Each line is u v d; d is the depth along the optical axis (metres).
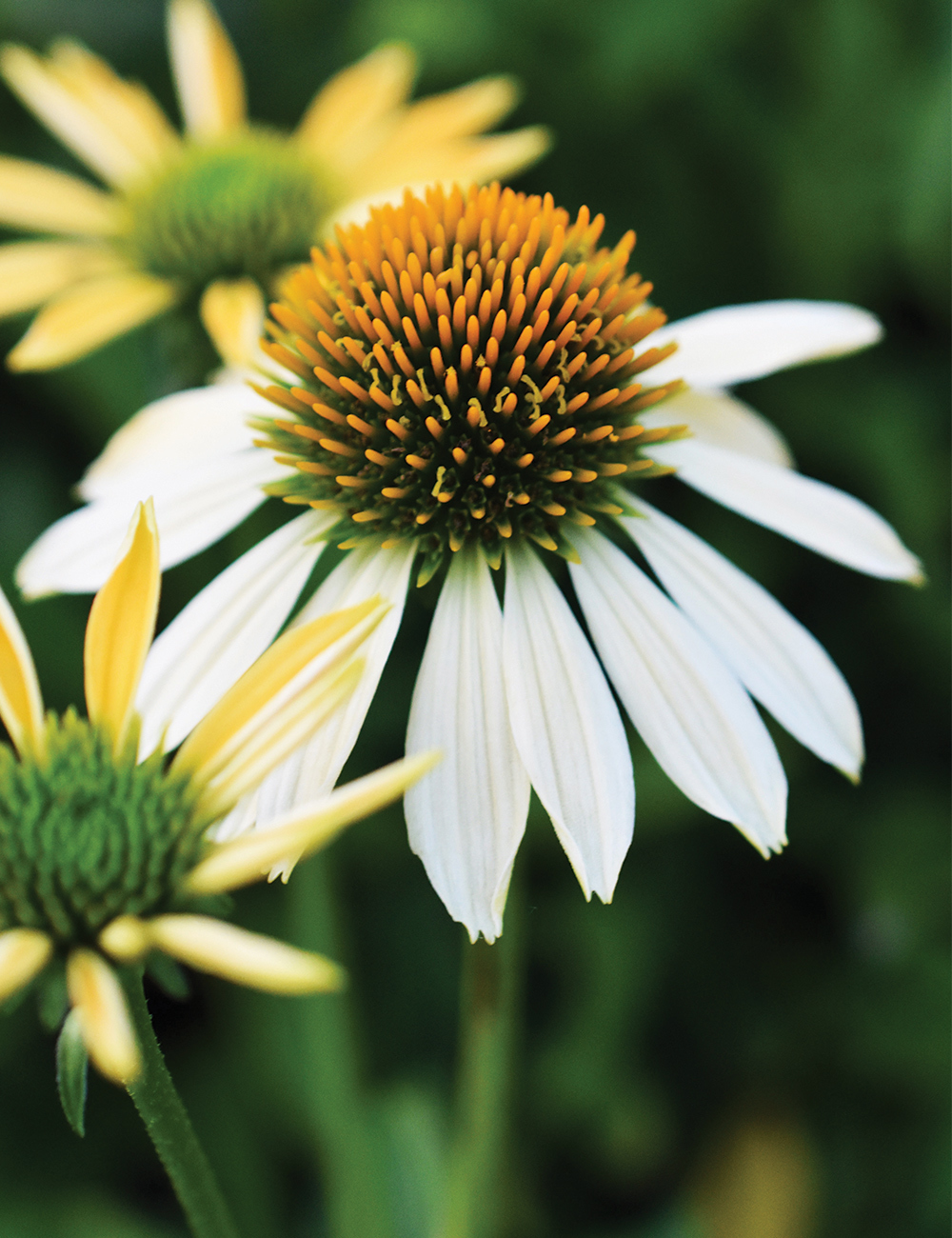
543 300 0.44
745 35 0.55
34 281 0.52
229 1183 0.52
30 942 0.40
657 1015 0.53
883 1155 0.52
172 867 0.41
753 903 0.54
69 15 0.63
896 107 0.55
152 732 0.43
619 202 0.55
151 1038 0.41
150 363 0.54
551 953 0.53
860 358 0.55
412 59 0.55
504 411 0.44
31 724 0.41
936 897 0.53
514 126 0.55
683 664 0.43
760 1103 0.53
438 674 0.43
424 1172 0.50
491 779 0.42
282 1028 0.52
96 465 0.46
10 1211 0.50
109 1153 0.52
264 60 0.64
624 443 0.44
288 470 0.45
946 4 0.54
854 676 0.54
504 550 0.44
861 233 0.55
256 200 0.52
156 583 0.42
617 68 0.54
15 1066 0.52
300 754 0.42
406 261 0.45
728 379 0.46
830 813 0.53
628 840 0.42
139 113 0.55
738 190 0.55
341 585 0.44
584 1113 0.52
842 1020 0.53
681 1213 0.52
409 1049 0.53
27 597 0.45
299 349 0.45
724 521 0.53
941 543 0.54
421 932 0.54
